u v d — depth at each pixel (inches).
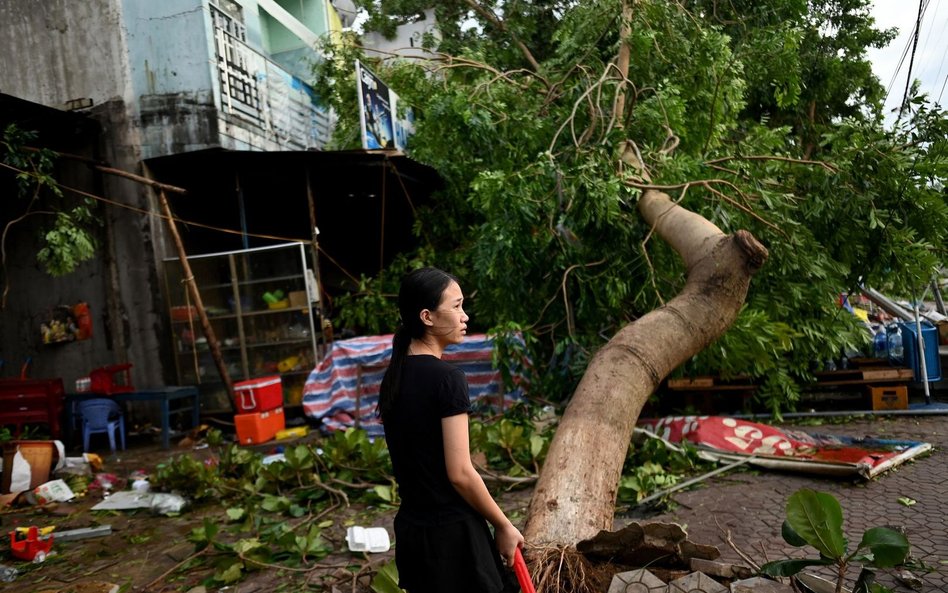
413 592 77.9
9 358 391.2
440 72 407.5
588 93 266.1
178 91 372.5
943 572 124.3
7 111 333.7
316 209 478.9
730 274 180.5
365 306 381.4
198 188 408.8
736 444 220.1
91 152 377.4
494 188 236.7
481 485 74.7
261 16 509.4
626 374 160.7
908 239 238.2
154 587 148.9
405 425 77.4
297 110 475.2
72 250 321.7
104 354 376.8
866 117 253.6
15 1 388.2
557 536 117.6
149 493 229.3
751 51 321.4
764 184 266.8
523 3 451.5
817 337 247.0
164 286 370.9
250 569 152.3
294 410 354.0
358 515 189.9
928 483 178.5
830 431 251.9
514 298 269.4
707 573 103.5
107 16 377.1
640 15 292.4
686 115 305.1
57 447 253.0
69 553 177.2
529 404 276.8
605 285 246.5
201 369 362.0
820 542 90.0
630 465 213.0
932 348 286.8
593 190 224.4
